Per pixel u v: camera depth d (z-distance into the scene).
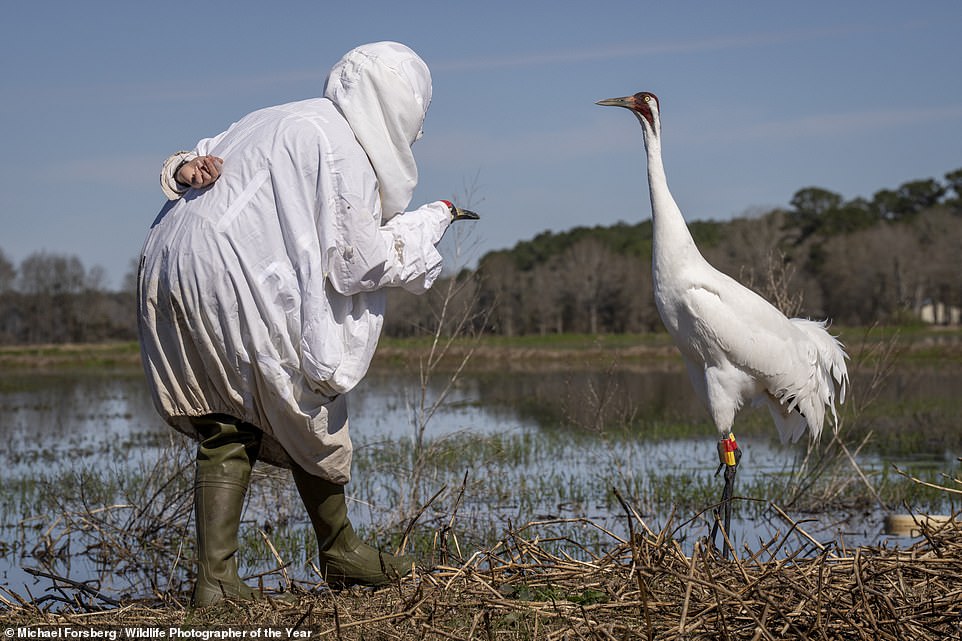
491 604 4.25
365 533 7.76
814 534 7.79
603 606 4.16
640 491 9.61
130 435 15.45
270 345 4.24
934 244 67.25
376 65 4.47
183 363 4.36
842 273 63.28
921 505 8.80
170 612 4.43
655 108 7.00
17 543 8.02
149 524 7.80
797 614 3.92
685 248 6.88
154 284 4.32
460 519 8.15
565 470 11.20
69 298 72.56
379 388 21.98
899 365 29.50
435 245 4.73
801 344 7.53
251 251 4.22
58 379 32.97
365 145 4.46
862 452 11.85
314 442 4.53
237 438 4.52
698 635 3.95
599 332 60.38
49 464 12.35
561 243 80.44
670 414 16.55
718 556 4.91
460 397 19.84
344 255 4.31
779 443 13.02
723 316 6.86
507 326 54.69
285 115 4.43
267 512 8.85
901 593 4.11
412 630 4.05
